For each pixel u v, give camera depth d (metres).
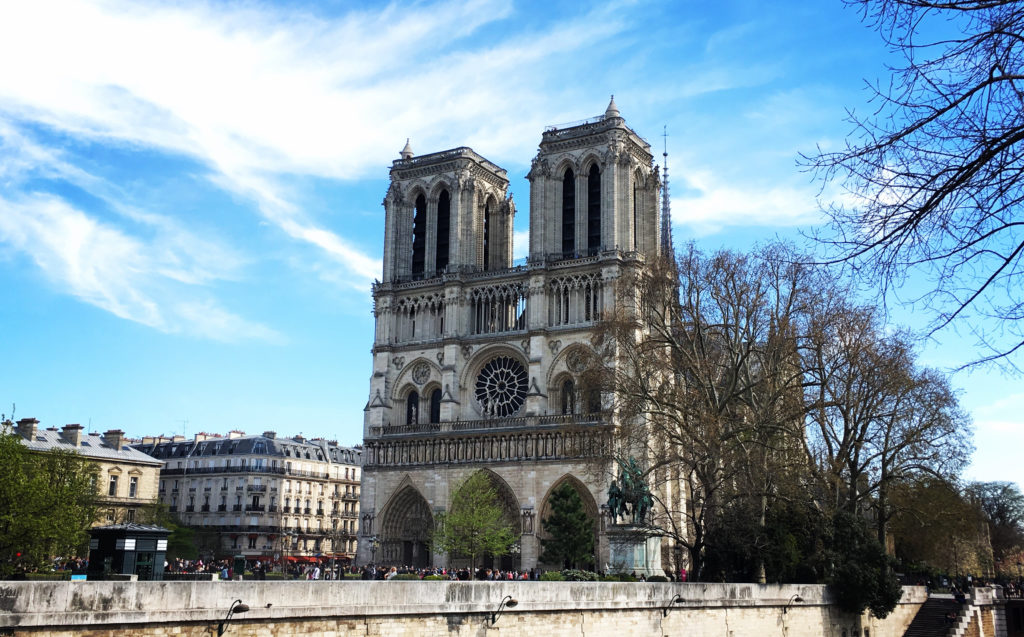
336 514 197.88
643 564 87.00
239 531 178.62
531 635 52.03
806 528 81.12
